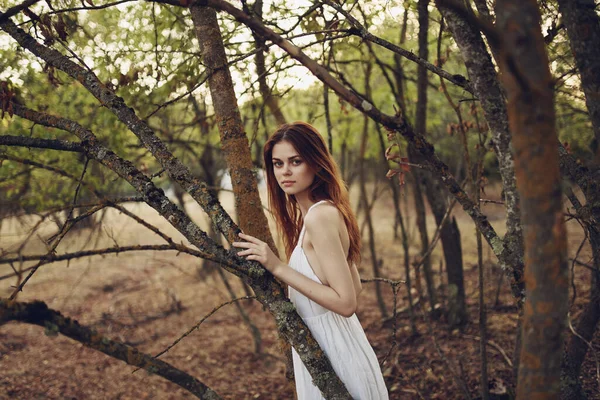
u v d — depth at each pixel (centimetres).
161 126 458
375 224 1148
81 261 905
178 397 420
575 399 201
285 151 176
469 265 684
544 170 85
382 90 512
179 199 574
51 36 181
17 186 393
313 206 170
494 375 349
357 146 804
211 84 212
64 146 156
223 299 675
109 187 432
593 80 138
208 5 122
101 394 425
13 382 444
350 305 155
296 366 183
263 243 148
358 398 169
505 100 164
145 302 686
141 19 314
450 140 654
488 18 183
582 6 136
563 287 89
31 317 117
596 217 183
